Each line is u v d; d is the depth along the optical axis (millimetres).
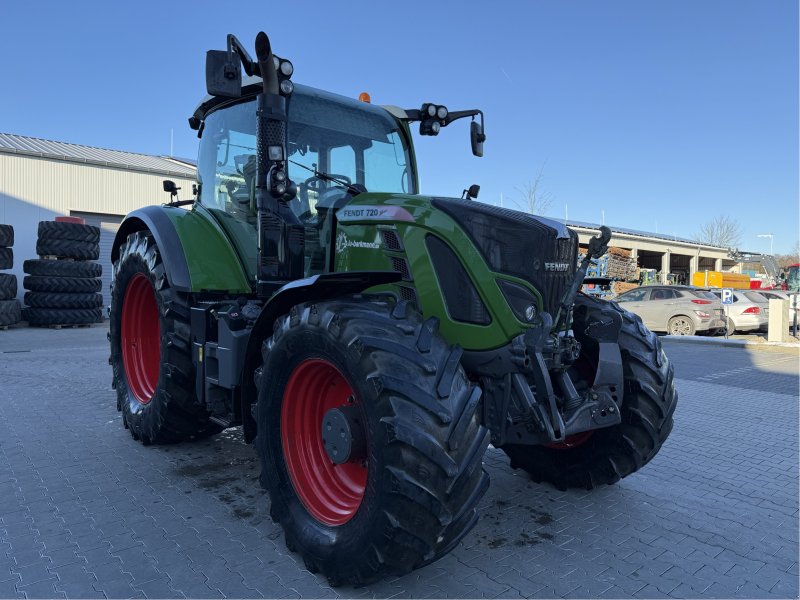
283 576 2768
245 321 3539
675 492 3971
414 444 2350
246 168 4055
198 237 4211
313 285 2783
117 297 5012
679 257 41656
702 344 13156
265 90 3361
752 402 6926
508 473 4293
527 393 2836
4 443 4699
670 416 3588
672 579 2830
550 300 3035
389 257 3189
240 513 3447
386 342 2549
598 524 3438
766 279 34188
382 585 2723
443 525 2396
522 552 3078
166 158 21453
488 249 2922
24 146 16797
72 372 7859
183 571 2787
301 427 3066
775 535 3336
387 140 4293
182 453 4508
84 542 3057
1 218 15234
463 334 2955
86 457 4391
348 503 2867
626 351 3531
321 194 3879
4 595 2551
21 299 15555
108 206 16953
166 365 4090
